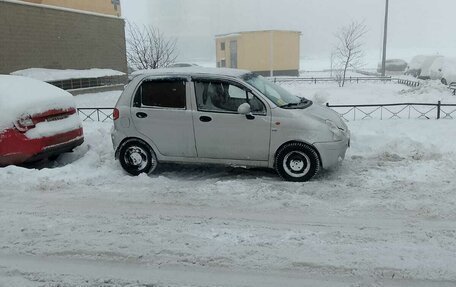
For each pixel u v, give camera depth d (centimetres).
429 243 439
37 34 1848
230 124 650
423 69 2962
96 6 2230
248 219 510
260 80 711
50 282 382
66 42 2019
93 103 1752
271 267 400
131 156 698
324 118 654
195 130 663
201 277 387
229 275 389
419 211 520
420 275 382
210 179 666
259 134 643
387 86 2514
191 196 589
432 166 685
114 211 543
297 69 4009
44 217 526
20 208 558
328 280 378
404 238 452
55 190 627
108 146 831
